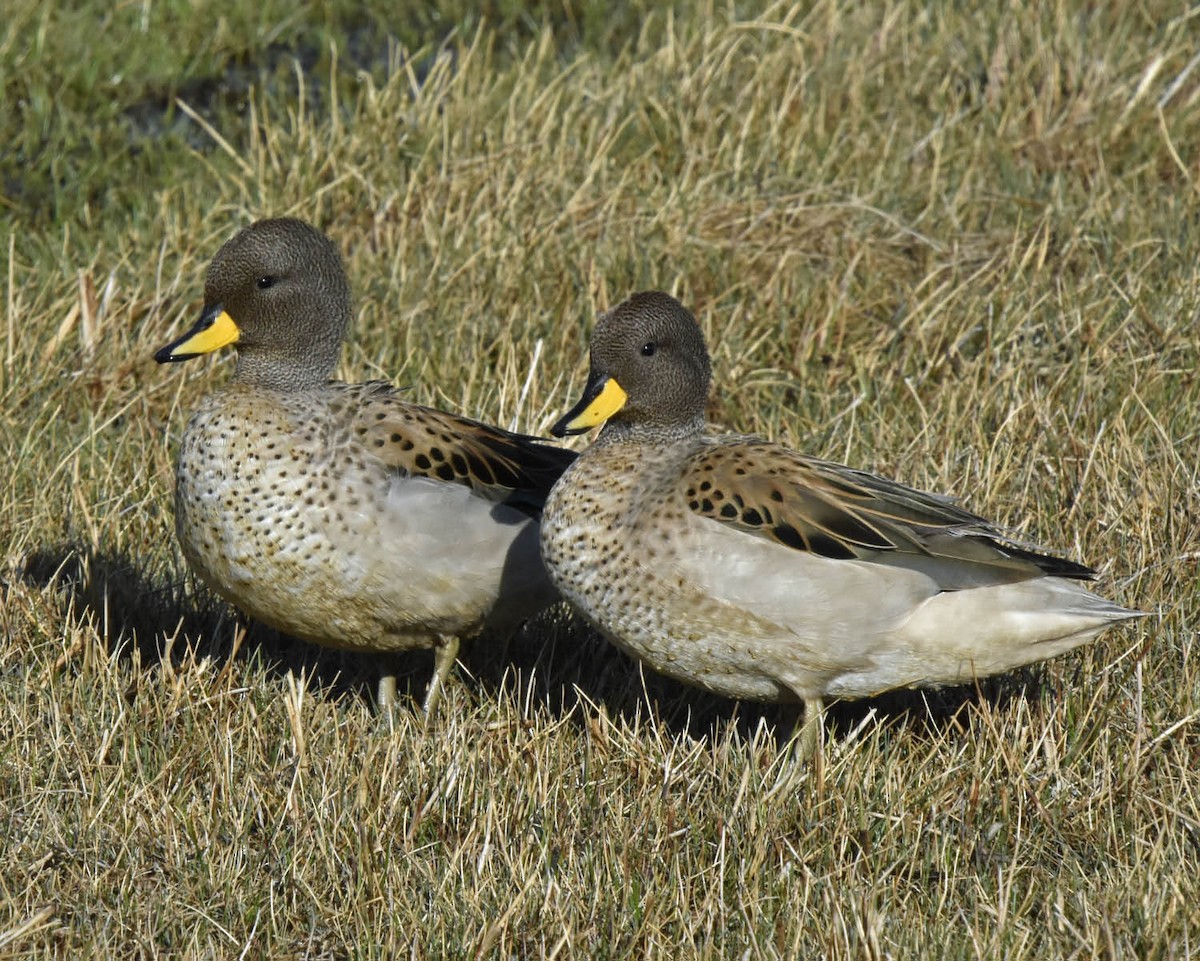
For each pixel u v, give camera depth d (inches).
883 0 732.7
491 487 375.2
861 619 337.1
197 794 346.9
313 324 378.9
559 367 516.1
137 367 518.9
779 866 328.2
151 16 740.7
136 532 449.4
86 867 325.4
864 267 563.2
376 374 510.3
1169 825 326.0
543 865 325.4
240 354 383.2
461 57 673.0
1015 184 602.9
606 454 357.7
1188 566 406.9
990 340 511.8
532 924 311.1
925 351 519.5
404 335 527.5
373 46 742.5
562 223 578.2
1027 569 338.3
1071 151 623.5
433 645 388.2
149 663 408.8
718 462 349.4
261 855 330.6
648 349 357.4
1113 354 498.3
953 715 377.4
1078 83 657.0
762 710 398.3
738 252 567.8
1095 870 323.0
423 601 368.2
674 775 352.5
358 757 359.3
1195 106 647.8
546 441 458.0
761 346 536.4
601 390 357.7
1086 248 562.6
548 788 347.6
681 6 752.3
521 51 729.6
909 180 613.0
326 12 758.5
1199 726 361.4
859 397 494.0
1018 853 331.9
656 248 562.9
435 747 363.3
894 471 454.0
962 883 325.1
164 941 312.8
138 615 424.5
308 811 338.6
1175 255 551.8
